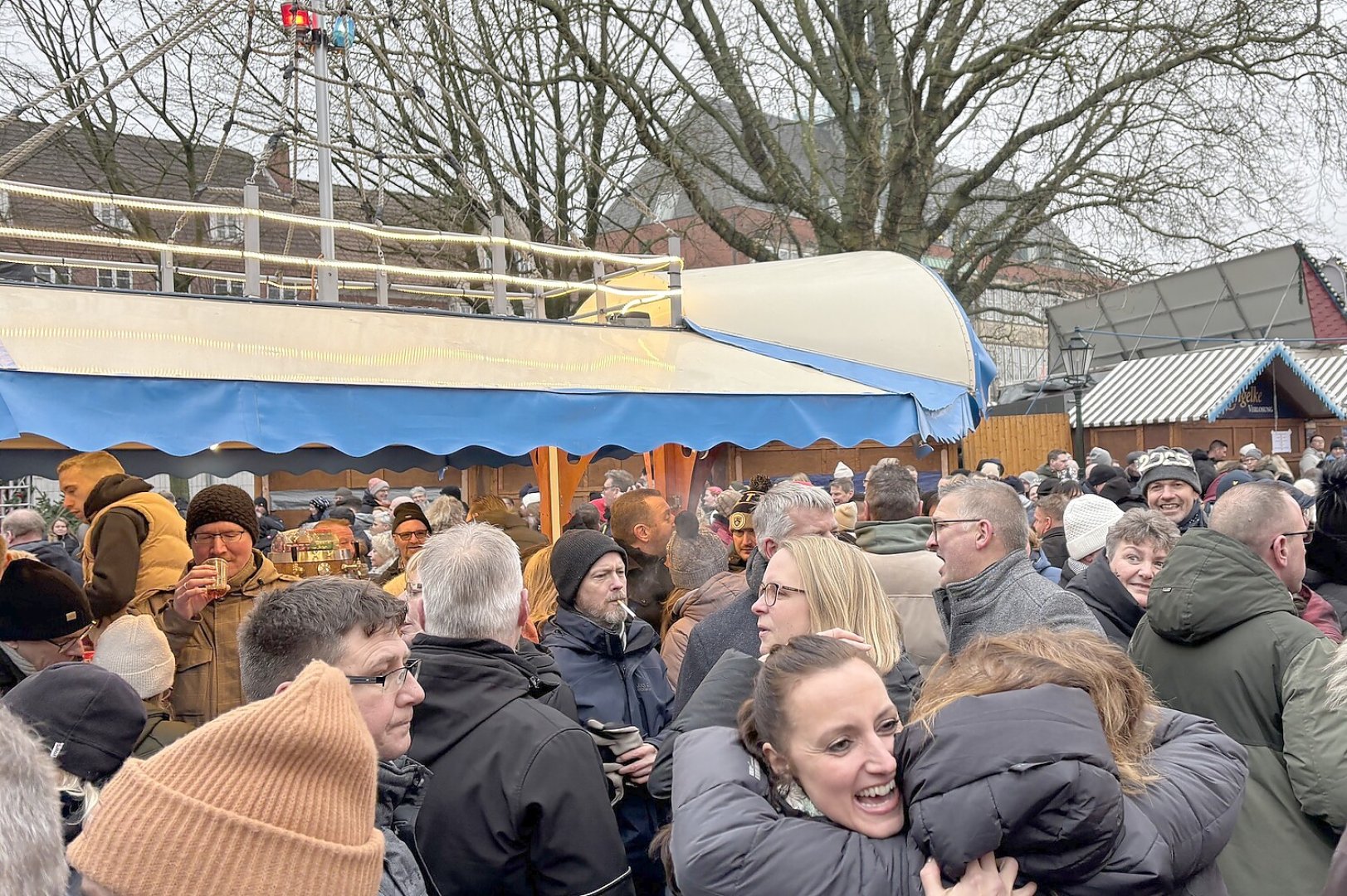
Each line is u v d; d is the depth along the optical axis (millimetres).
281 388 4281
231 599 3549
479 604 2256
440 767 2076
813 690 1561
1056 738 1414
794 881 1464
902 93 14828
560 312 14922
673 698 3154
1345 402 18281
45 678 1943
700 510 7578
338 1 7270
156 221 15438
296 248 17016
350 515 8500
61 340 4211
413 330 5492
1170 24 13789
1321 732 2156
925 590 3609
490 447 4680
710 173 18141
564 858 2023
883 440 6008
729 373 6016
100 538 3885
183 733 2529
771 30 15719
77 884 1584
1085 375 13133
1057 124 15086
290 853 1094
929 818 1401
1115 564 3381
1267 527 2797
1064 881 1414
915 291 7348
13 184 4625
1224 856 2191
